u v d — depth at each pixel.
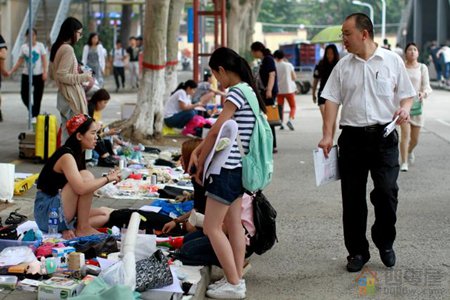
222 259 8.40
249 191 8.27
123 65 45.78
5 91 40.25
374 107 9.22
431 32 73.69
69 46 15.52
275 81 20.53
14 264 8.45
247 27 55.66
